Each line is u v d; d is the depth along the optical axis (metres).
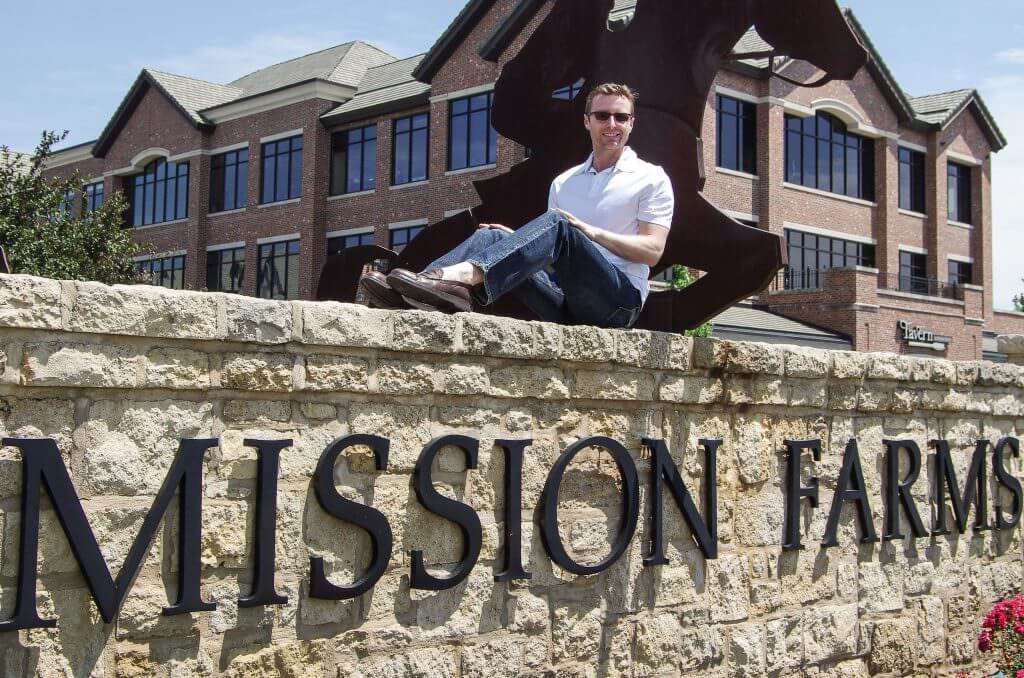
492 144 32.91
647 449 6.15
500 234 5.79
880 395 7.65
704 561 6.45
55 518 4.01
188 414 4.38
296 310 4.62
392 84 37.84
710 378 6.47
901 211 39.25
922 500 8.06
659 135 7.25
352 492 4.86
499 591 5.42
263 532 4.52
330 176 38.34
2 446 3.90
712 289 7.04
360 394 4.90
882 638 7.63
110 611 4.08
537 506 5.60
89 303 4.04
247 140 40.75
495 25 32.91
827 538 7.22
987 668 8.51
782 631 6.91
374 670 4.92
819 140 36.56
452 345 5.14
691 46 7.23
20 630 3.90
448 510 5.15
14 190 24.56
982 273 42.66
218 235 41.78
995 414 8.72
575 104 7.62
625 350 5.92
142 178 45.69
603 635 5.89
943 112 40.62
